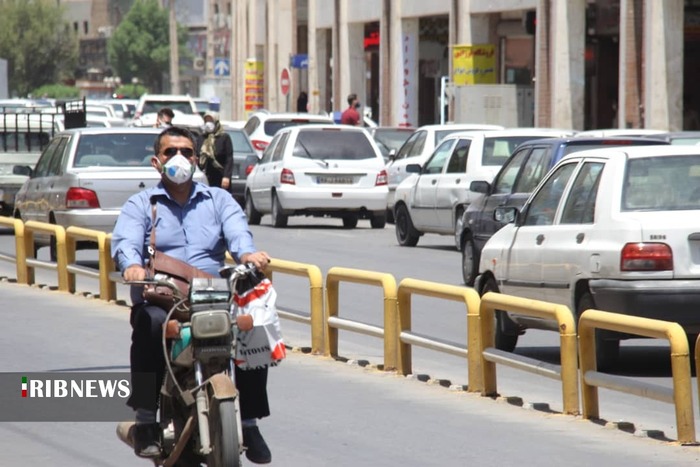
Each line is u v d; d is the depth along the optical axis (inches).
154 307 636.7
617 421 878.4
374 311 1382.9
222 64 7263.8
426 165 2130.9
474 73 3988.7
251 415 642.2
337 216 2546.8
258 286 623.2
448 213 2016.5
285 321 1352.1
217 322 599.5
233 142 2970.0
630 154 1033.5
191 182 660.1
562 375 893.2
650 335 822.5
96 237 1514.5
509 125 3634.4
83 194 1721.2
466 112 3631.9
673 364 804.0
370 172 2482.8
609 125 3713.1
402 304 1043.9
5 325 1291.8
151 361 642.2
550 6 3491.6
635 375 1023.6
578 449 788.0
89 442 807.7
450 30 4114.2
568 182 1085.8
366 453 774.5
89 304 1464.1
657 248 988.6
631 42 3142.2
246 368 623.8
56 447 793.6
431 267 1818.4
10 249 2031.3
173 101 4222.4
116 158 1761.8
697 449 789.2
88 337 1213.1
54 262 1622.8
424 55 4712.1
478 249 1547.7
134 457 767.1
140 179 1736.0
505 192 1549.0
